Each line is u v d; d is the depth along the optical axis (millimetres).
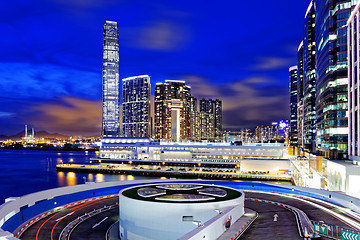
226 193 44031
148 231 38438
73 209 52469
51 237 39062
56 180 172750
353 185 71438
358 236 29172
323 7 136250
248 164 165625
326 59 129250
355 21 100812
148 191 44094
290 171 156000
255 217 42094
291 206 48844
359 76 95188
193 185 50906
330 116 122750
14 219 41938
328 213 43562
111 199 59719
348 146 109688
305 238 31438
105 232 42312
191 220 37469
